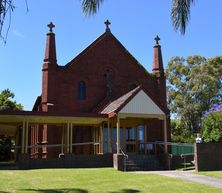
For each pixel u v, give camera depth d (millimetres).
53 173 19375
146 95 25922
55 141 30250
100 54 33625
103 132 28578
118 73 33844
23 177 17531
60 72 31875
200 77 55969
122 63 34188
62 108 31359
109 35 34250
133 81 34062
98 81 33094
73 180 16828
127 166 24469
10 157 45969
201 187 14922
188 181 16734
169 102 59156
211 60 57656
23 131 25703
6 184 15109
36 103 35656
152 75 34719
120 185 15422
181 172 20797
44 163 24000
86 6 12438
